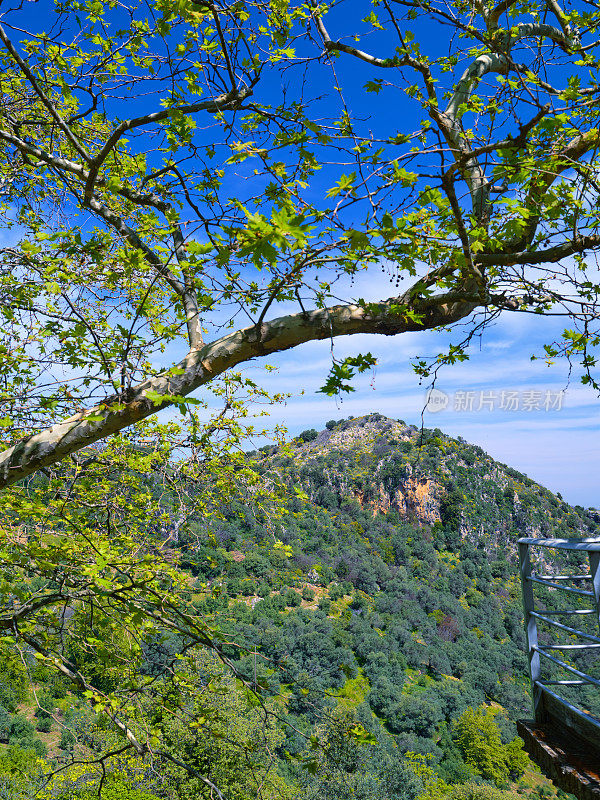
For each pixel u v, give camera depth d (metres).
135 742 3.19
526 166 2.01
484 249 2.50
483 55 2.80
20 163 4.03
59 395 2.43
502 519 105.06
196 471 5.33
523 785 47.50
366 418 123.06
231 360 2.35
